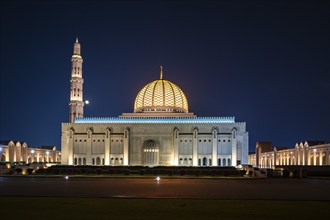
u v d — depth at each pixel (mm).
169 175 78562
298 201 32875
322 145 120062
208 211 26547
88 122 120250
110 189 44156
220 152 112250
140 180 63812
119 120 119438
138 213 25516
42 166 96500
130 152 115438
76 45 128625
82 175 77750
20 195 36656
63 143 118312
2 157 137750
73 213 25422
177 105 128625
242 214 25344
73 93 125750
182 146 113938
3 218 23438
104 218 23562
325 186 51875
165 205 29453
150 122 116562
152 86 129750
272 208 28234
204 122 114688
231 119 116375
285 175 78062
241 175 78438
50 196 35812
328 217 24344
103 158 115750
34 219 23125
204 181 61969
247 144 112938
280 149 184375
